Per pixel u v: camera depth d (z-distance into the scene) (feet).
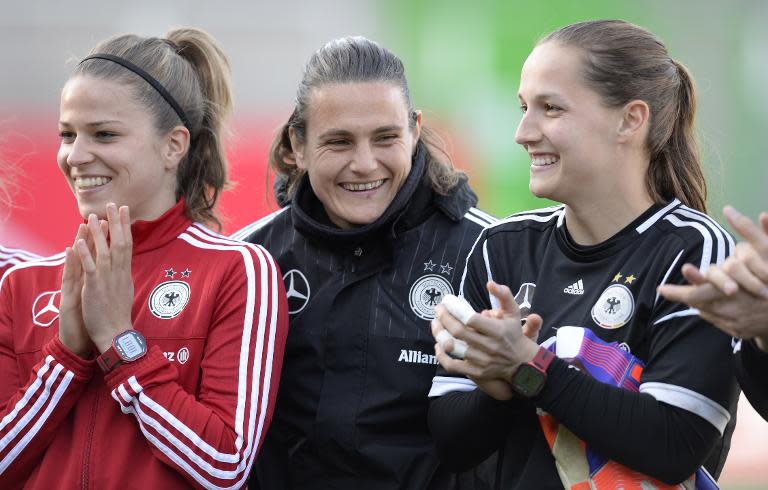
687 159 27.45
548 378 24.34
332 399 30.71
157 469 27.58
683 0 92.79
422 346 30.73
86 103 29.19
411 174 31.17
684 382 24.12
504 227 28.94
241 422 27.53
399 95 30.40
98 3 88.22
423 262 31.58
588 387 24.16
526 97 26.71
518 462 26.48
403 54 92.38
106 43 30.66
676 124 27.32
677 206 26.61
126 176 29.48
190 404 27.25
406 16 92.12
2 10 87.20
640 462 24.03
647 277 25.36
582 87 25.86
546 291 26.91
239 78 89.61
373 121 29.78
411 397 30.45
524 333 24.93
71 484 27.68
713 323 22.43
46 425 27.84
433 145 33.01
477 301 28.48
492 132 91.86
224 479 27.07
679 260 25.04
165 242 30.30
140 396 27.09
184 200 31.22
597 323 25.57
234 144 37.01
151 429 26.99
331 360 31.14
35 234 78.13
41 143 81.92
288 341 31.71
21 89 86.33
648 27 92.89
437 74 92.38
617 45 26.11
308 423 31.04
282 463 31.76
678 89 27.22
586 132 25.85
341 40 31.37
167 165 30.63
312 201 32.81
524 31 91.56
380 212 30.94
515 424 26.78
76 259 28.09
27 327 29.86
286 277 32.48
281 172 34.42
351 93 29.76
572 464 25.00
